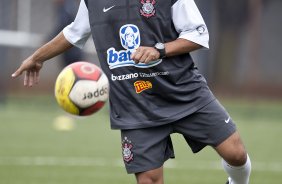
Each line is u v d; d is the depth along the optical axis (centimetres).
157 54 1661
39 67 1861
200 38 1700
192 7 1717
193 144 1802
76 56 4403
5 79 6381
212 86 6731
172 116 1722
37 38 5641
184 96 1738
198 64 6731
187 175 2648
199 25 1703
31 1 6494
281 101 6638
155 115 1720
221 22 6600
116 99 1752
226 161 1817
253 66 6450
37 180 2473
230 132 1756
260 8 6175
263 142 3728
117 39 1731
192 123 1752
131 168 1741
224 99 6581
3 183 2398
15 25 6056
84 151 3269
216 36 6612
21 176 2552
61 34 1839
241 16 6556
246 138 3894
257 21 6172
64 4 4406
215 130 1748
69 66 1689
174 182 2489
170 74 1719
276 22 6888
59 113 5044
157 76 1716
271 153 3316
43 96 6341
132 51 1717
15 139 3666
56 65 6681
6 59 6353
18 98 6069
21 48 6166
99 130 4172
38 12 6531
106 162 2934
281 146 3575
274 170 2794
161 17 1706
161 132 1736
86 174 2625
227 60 6694
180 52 1692
